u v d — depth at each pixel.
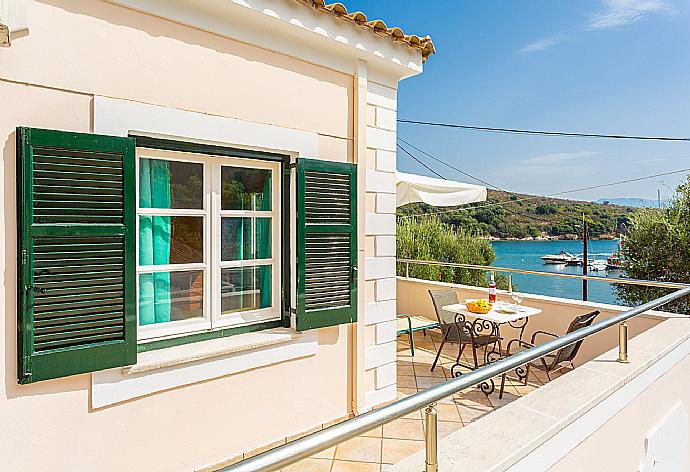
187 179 3.59
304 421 4.11
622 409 3.05
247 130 3.69
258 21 3.68
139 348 3.29
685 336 4.12
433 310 7.68
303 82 4.08
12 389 2.69
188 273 3.61
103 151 2.91
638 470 3.30
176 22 3.33
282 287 4.10
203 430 3.48
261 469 1.19
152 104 3.20
